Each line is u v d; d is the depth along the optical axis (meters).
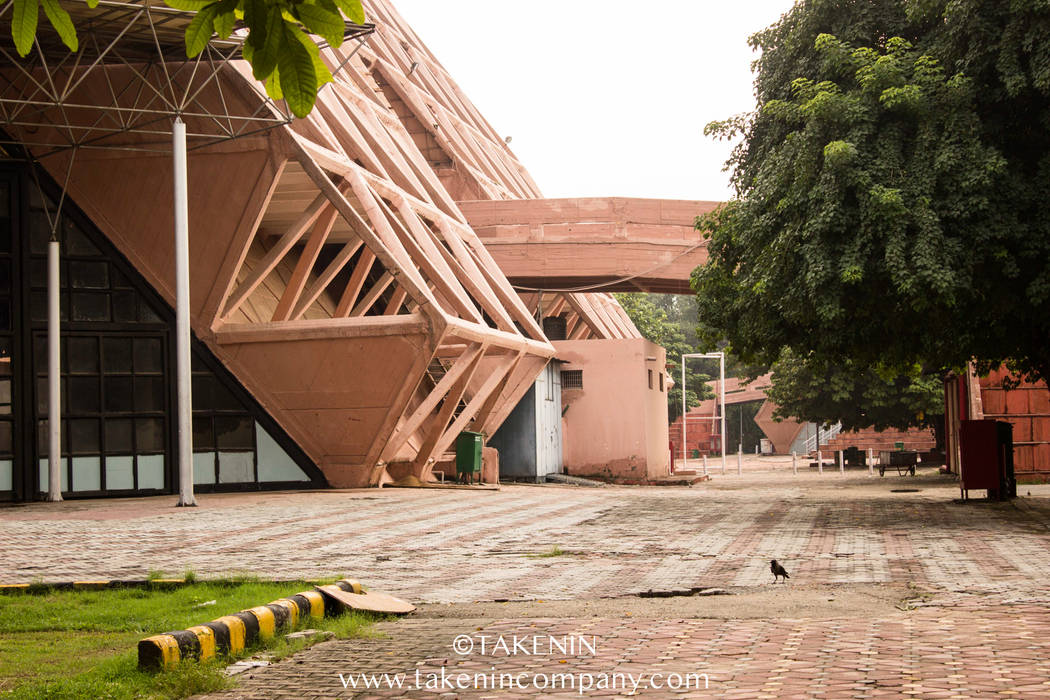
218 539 14.31
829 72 19.52
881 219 17.25
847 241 17.89
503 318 29.38
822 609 8.55
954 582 9.97
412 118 40.47
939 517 17.56
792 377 46.34
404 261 23.86
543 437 34.22
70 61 23.09
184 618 8.48
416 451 29.73
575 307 43.53
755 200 19.73
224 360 24.91
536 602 9.36
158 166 24.36
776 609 8.59
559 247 36.59
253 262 28.55
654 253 36.75
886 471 44.34
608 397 36.97
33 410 23.78
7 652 7.45
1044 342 19.41
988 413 30.72
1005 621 7.76
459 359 25.67
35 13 4.26
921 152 17.64
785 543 13.83
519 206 36.84
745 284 20.42
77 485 23.97
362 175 25.11
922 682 5.91
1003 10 17.42
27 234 24.20
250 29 4.02
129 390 24.62
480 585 10.38
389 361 23.86
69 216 24.72
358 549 13.27
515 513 18.72
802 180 18.25
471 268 29.73
